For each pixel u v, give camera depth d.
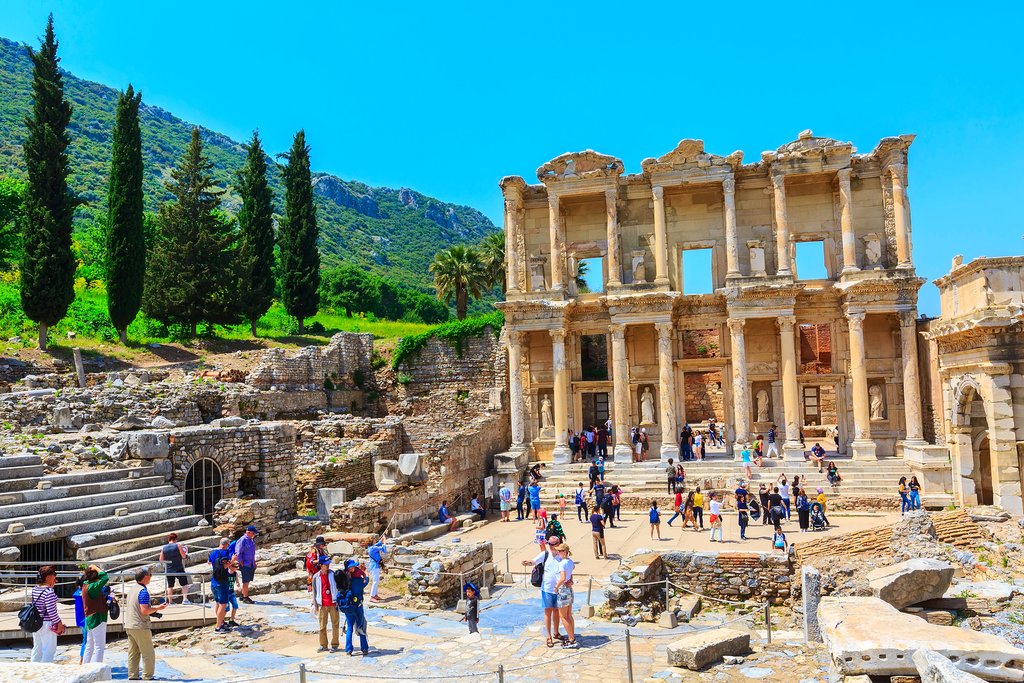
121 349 51.69
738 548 29.50
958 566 25.59
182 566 20.27
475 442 45.12
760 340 49.25
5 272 64.75
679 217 50.62
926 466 40.41
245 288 60.31
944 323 36.84
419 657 16.30
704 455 46.84
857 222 48.38
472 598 18.58
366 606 21.55
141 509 25.11
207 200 60.72
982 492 36.69
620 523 37.00
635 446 49.69
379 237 198.25
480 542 25.34
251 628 18.53
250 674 14.94
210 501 29.05
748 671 14.63
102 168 148.50
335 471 36.00
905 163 46.84
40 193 46.69
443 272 75.38
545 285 51.75
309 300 67.69
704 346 61.72
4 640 16.42
